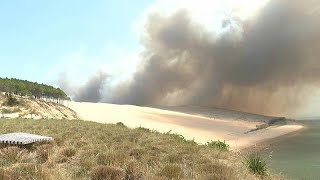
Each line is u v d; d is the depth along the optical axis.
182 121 156.25
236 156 19.19
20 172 9.43
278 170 25.97
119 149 17.31
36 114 106.19
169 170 11.54
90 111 164.25
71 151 15.42
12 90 151.38
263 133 118.88
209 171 12.23
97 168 10.70
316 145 67.38
